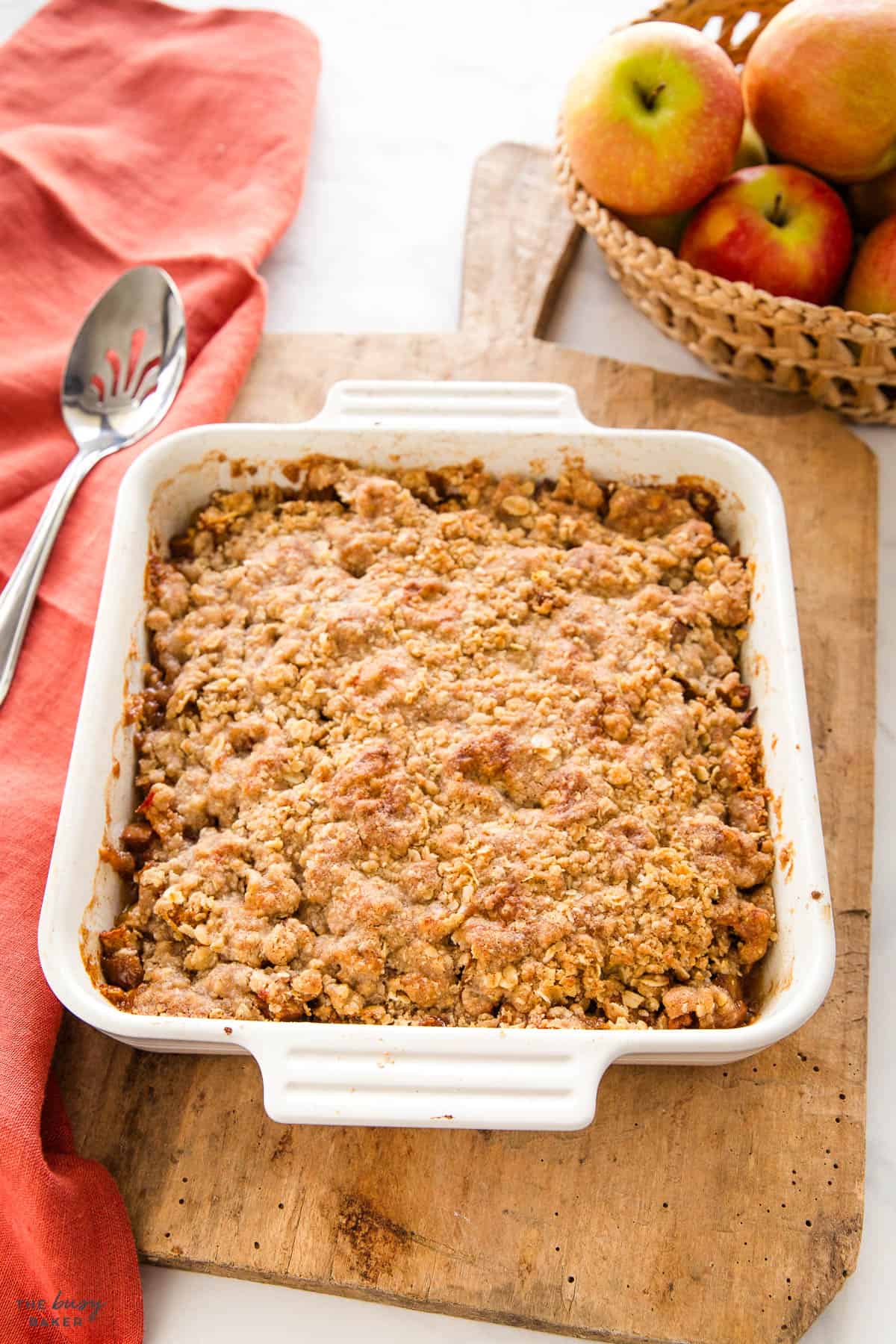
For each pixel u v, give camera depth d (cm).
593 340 82
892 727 72
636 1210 62
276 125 85
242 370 78
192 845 65
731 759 66
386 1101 57
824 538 75
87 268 82
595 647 68
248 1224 62
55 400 78
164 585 69
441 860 64
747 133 78
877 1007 67
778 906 63
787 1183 63
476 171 85
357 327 83
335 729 66
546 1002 61
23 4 93
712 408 78
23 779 69
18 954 64
